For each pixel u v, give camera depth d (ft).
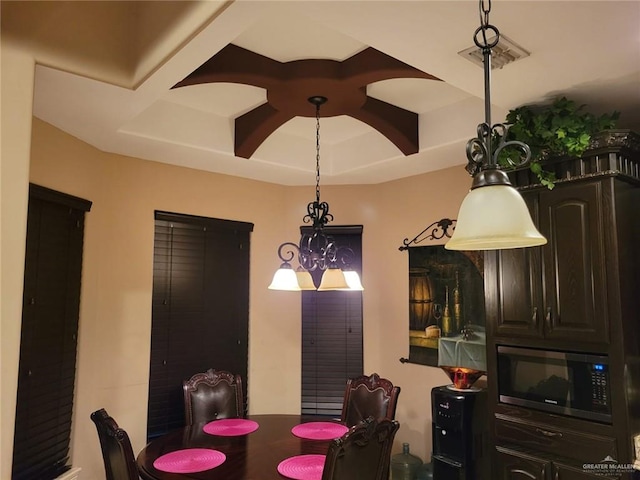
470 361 10.80
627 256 6.73
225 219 12.75
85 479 9.74
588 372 6.75
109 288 10.50
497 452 7.74
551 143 7.04
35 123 8.54
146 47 6.97
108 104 7.88
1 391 5.72
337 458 6.31
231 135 11.05
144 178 11.32
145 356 11.00
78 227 9.83
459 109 9.87
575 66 6.37
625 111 7.94
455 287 11.34
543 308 7.29
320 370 13.53
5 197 5.92
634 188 7.09
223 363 12.49
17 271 5.97
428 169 12.17
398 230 13.04
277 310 13.58
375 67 7.74
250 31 7.25
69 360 9.50
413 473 11.28
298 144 12.40
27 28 6.27
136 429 10.73
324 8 5.20
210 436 9.11
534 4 4.97
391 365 12.87
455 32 5.60
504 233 3.92
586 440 6.67
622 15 5.15
